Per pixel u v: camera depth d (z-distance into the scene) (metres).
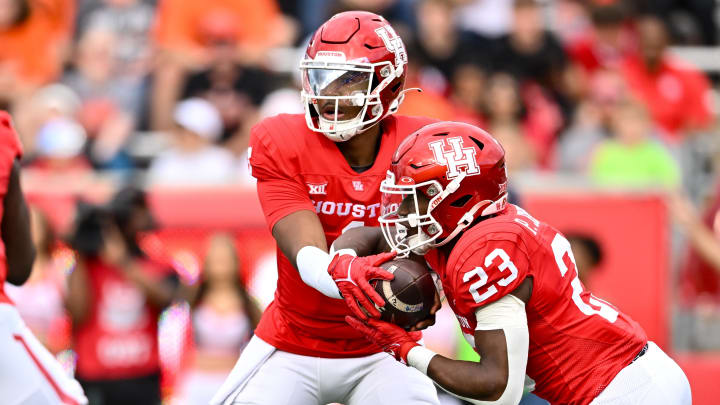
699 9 27.72
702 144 24.94
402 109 24.36
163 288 19.58
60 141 23.16
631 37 27.03
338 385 12.51
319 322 12.21
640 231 20.70
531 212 20.62
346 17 11.58
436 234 10.83
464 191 10.70
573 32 27.20
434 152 10.70
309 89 11.42
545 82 25.83
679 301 21.38
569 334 10.73
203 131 23.14
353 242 11.32
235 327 19.56
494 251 10.36
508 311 10.38
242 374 12.54
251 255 19.92
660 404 10.66
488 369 10.23
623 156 23.86
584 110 25.53
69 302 19.20
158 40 25.53
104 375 19.42
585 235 20.67
